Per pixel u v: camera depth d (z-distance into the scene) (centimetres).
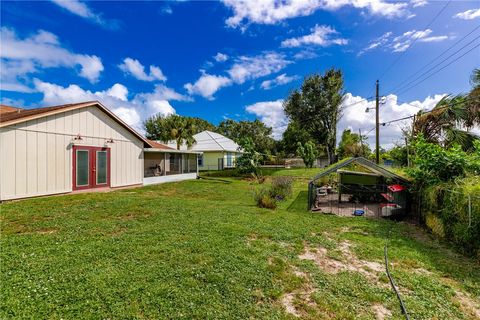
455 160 655
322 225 693
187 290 311
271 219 721
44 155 907
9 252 405
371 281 366
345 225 709
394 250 500
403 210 808
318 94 2753
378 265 429
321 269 402
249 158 2198
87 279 325
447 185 608
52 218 633
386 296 323
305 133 3275
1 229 537
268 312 277
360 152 2805
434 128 1077
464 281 376
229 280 341
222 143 3109
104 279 326
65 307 264
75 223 595
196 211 771
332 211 938
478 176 602
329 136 2831
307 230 625
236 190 1441
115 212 716
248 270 374
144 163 1568
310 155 2955
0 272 335
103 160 1180
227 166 3033
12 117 887
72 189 1016
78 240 478
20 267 353
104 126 1185
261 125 4744
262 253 447
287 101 2916
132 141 1385
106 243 464
